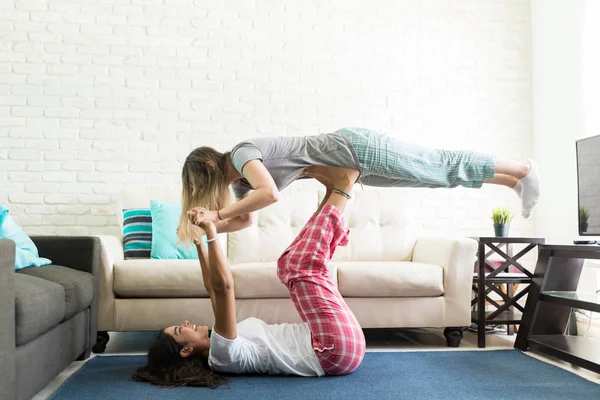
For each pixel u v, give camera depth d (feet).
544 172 14.12
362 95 14.11
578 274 10.51
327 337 8.04
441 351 10.09
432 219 14.17
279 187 7.52
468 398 7.04
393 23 14.30
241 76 13.84
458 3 14.53
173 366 7.95
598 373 8.14
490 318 10.62
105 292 10.01
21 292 6.07
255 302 10.21
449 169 7.83
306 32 14.07
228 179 7.54
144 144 13.51
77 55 13.42
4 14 13.25
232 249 12.31
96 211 13.29
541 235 14.24
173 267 10.10
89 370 8.57
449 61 14.40
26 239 9.11
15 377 5.73
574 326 11.04
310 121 13.94
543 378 8.08
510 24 14.64
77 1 13.47
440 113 14.30
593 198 10.00
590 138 10.14
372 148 7.54
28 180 13.16
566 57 13.26
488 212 14.32
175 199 12.57
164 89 13.64
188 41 13.75
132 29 13.61
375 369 8.62
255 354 8.08
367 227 12.81
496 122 14.46
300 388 7.50
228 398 7.01
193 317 10.13
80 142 13.34
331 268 10.30
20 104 13.21
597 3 12.30
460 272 10.61
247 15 13.94
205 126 13.69
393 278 10.32
